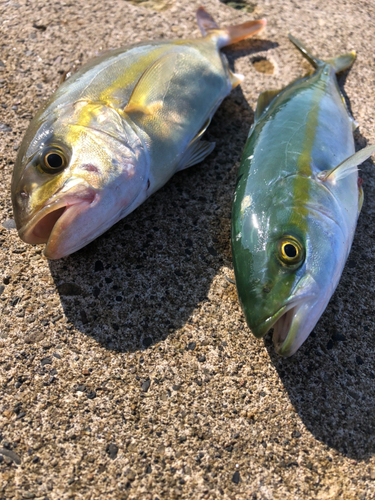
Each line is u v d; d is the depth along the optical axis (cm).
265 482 22
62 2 42
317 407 24
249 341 26
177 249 29
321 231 24
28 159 26
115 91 29
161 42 33
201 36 41
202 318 26
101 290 27
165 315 26
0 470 21
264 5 46
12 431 22
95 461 22
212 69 34
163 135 29
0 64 36
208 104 33
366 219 31
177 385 24
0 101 34
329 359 25
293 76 40
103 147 26
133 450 22
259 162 27
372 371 25
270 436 23
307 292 23
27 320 25
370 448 23
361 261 29
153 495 21
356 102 38
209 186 32
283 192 25
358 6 48
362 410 24
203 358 25
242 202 26
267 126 29
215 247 29
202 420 23
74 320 26
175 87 31
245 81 39
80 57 38
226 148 34
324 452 23
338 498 22
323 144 28
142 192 28
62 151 26
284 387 24
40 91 35
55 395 23
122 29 41
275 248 23
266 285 23
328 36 44
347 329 27
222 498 21
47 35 39
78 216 25
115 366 24
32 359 24
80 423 23
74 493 21
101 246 28
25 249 28
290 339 22
